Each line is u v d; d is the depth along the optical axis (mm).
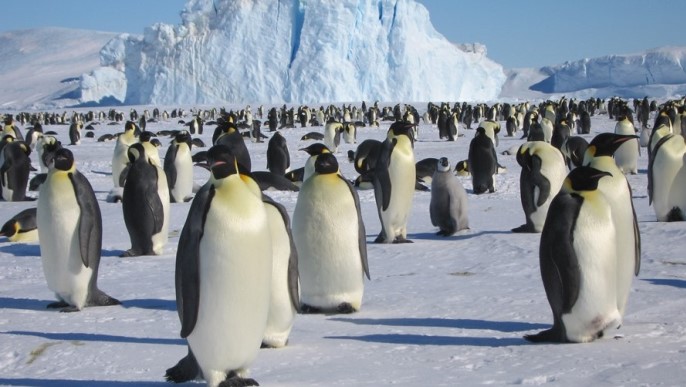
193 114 77688
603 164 6738
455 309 7500
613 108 56969
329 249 7316
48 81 169750
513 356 5672
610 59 170500
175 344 6344
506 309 7395
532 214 11984
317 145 9469
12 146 19281
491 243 11266
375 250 11180
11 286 9430
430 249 11109
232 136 17828
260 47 93562
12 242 13102
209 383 4984
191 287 4738
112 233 13711
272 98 91875
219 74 93750
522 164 12031
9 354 6098
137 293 8664
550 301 5973
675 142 12578
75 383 5234
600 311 5863
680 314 6883
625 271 6566
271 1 94688
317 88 90812
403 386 4961
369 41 93375
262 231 4805
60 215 7695
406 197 11383
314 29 91875
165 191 11258
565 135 27344
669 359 5359
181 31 97375
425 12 99188
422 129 52281
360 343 6285
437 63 98938
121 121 72625
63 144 42750
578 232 5777
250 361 5020
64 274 7793
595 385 4820
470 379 5078
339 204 7297
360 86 93375
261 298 4863
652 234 11594
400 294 8297
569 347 5855
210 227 4707
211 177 4863
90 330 6910
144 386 5105
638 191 18109
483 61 108625
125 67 105625
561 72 178375
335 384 5035
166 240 11477
